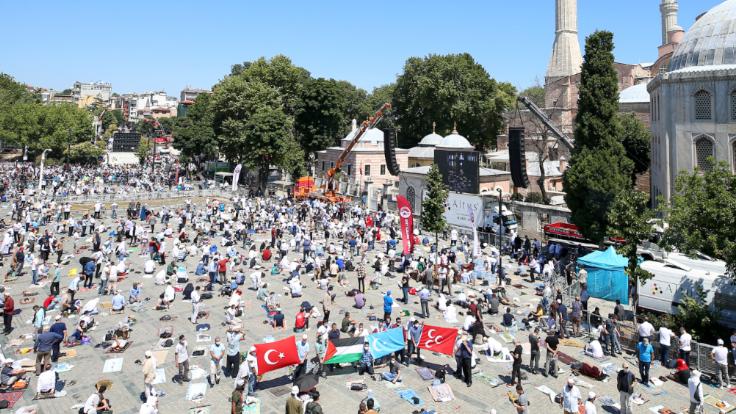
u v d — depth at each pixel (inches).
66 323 882.1
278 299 1040.2
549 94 3442.4
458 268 1289.4
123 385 663.8
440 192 1482.5
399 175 2214.6
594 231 1309.1
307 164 3361.2
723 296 832.9
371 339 707.4
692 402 581.9
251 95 2999.5
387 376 692.7
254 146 2637.8
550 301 948.6
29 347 775.1
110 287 1055.0
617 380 649.0
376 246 1578.5
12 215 1808.6
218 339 671.8
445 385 662.5
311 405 528.1
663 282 902.4
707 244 778.8
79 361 733.3
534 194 2053.4
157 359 742.5
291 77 3257.9
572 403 565.0
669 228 863.7
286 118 2807.6
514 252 1451.8
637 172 1975.9
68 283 1122.7
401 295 1085.8
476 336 824.9
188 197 2603.3
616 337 782.5
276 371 723.4
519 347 666.2
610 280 1011.3
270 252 1332.4
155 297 1036.5
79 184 2662.4
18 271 1185.4
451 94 2942.9
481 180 2142.0
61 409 601.6
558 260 1290.6
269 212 1972.2
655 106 1567.4
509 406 621.3
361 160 2763.3
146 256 1389.0
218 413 594.6
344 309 984.3
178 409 605.0
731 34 1307.8
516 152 1668.3
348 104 4173.2
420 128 3171.8
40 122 4121.6
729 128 1274.6
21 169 3284.9
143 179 3078.2
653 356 756.0
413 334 745.6
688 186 866.8
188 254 1405.0
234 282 1043.3
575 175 1354.6
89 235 1636.3
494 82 3161.9
